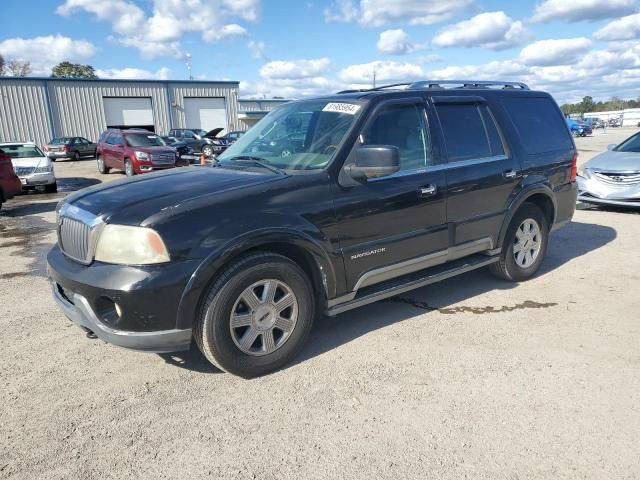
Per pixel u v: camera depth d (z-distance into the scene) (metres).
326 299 3.79
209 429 2.96
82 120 36.66
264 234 3.35
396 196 4.05
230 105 42.47
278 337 3.64
